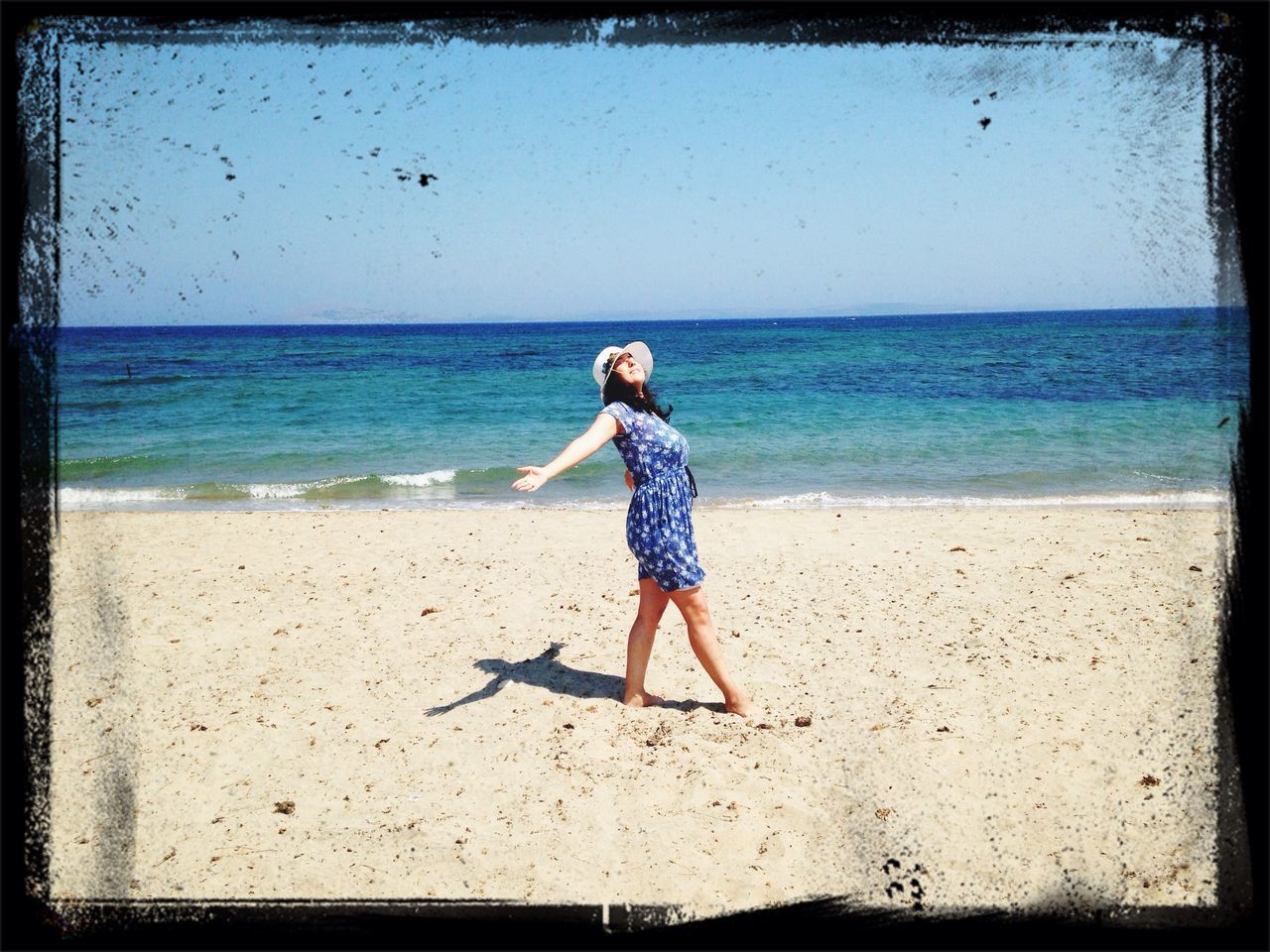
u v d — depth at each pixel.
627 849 3.53
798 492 11.67
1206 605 6.08
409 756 4.33
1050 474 12.33
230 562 7.94
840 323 95.94
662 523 4.46
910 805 3.73
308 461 15.22
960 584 6.78
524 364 37.28
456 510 10.55
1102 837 3.44
